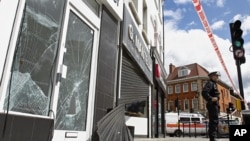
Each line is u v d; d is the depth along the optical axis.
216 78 5.55
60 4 3.72
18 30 2.77
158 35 14.60
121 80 6.78
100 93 5.02
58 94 3.65
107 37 5.62
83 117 4.39
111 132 4.19
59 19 3.68
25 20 2.94
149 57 10.25
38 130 2.97
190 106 48.84
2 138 2.43
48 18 3.42
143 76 9.13
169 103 52.94
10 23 2.67
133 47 7.62
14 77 2.75
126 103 7.16
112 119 4.37
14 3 2.75
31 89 3.04
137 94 8.23
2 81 2.56
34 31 3.12
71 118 4.00
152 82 10.47
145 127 9.03
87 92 4.61
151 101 10.03
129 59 7.51
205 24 5.73
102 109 5.07
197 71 50.91
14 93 2.75
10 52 2.64
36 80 3.13
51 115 3.31
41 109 3.20
